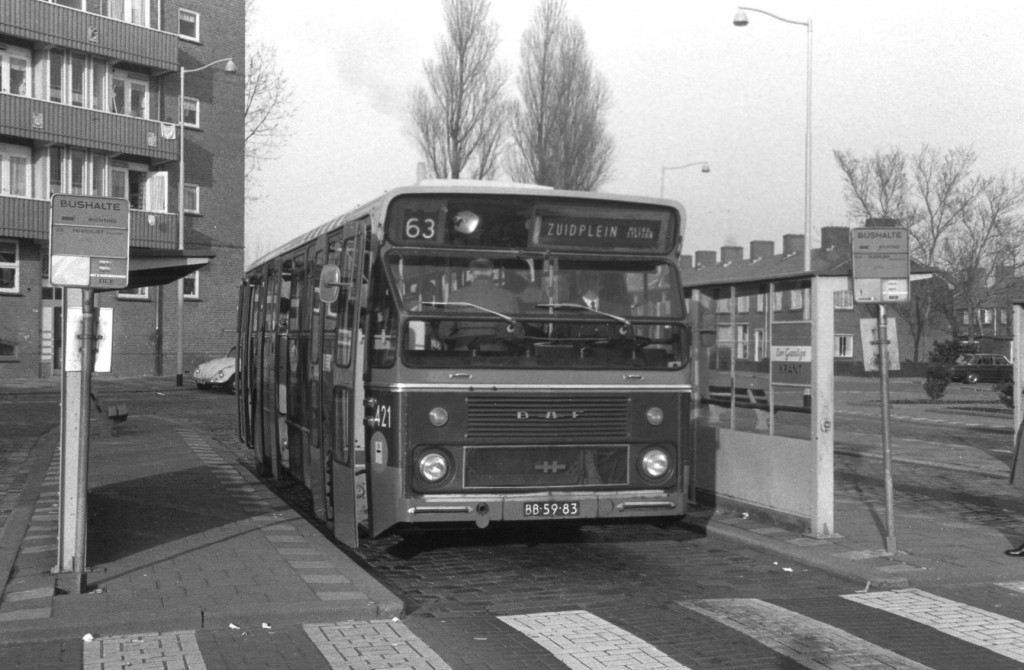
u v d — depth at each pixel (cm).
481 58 5197
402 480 898
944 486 1543
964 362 6072
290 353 1343
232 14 4556
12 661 661
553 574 959
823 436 1075
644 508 945
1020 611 824
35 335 3897
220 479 1487
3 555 932
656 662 672
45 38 3775
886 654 695
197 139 4447
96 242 820
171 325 4400
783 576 950
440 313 914
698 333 1301
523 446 920
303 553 977
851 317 6362
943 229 6206
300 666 657
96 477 1482
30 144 3856
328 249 1121
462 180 970
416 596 870
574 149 5166
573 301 945
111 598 794
